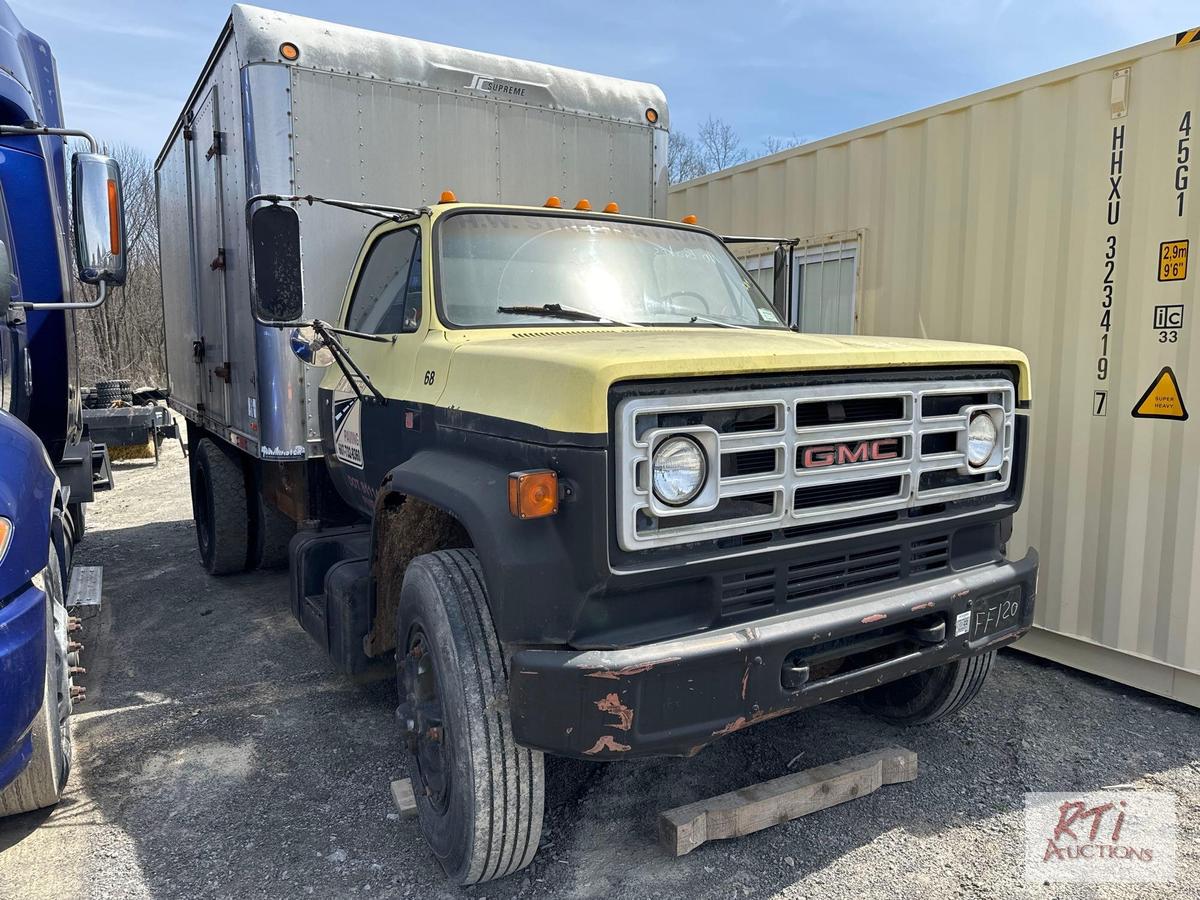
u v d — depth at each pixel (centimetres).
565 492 240
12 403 411
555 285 371
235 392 546
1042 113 473
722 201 728
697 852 307
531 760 267
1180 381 418
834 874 294
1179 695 430
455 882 287
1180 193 413
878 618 274
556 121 545
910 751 351
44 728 316
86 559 750
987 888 286
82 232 357
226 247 542
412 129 494
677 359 242
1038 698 440
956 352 297
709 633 255
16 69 431
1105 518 454
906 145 557
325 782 361
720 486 251
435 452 311
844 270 608
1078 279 459
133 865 304
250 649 522
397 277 393
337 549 456
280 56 453
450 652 269
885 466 283
